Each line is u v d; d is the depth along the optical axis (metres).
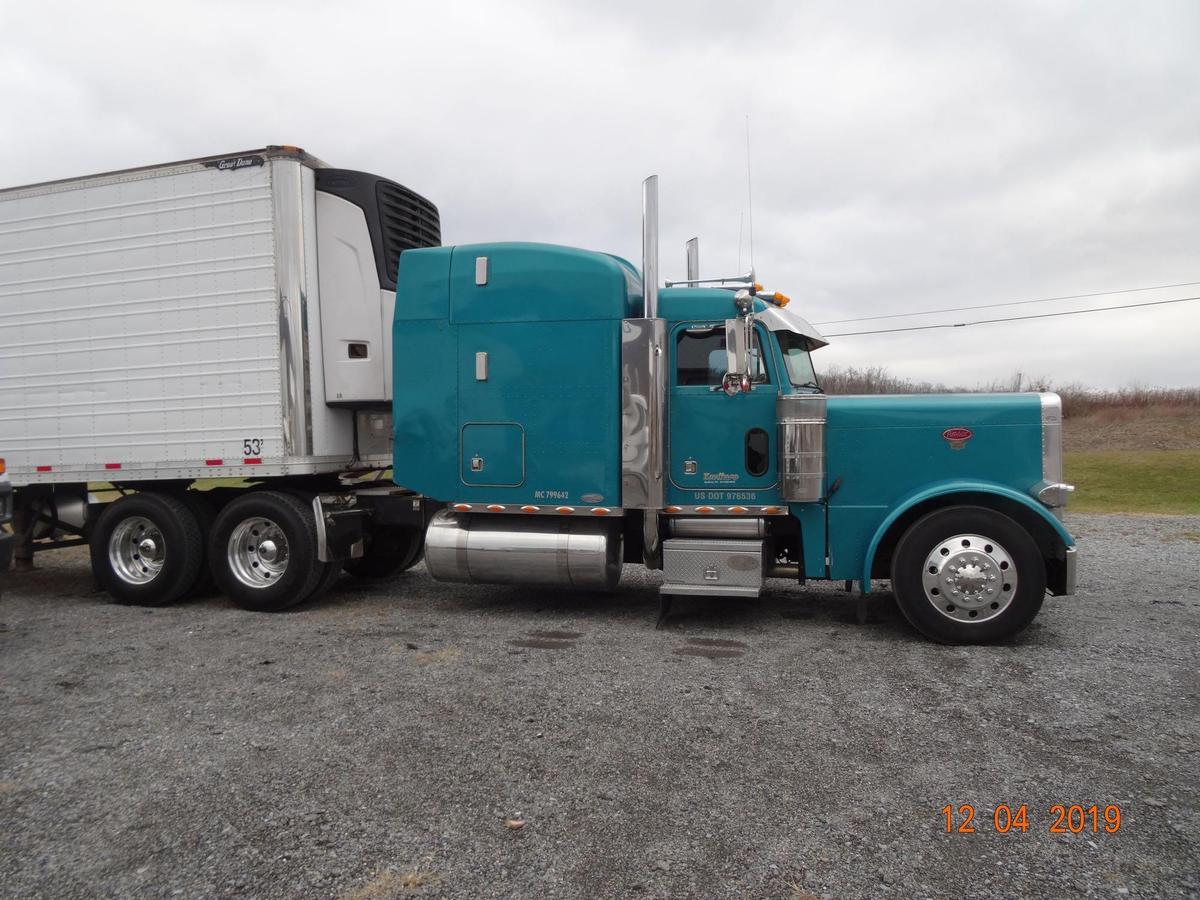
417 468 7.14
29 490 8.48
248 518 7.41
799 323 6.75
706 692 4.96
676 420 6.68
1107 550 10.78
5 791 3.69
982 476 6.23
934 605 6.01
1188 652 5.77
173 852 3.14
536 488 6.87
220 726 4.47
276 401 7.27
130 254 7.66
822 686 5.06
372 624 6.90
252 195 7.30
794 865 3.00
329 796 3.60
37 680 5.36
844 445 6.42
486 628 6.71
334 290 7.54
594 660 5.71
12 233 8.03
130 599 7.75
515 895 2.82
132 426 7.71
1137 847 3.10
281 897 2.83
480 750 4.10
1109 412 35.44
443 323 7.07
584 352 6.75
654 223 6.61
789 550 6.98
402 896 2.82
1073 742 4.11
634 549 7.43
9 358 8.09
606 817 3.38
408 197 7.98
